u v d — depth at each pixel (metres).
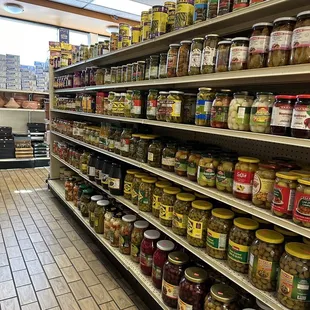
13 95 6.24
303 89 1.56
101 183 2.75
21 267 2.45
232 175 1.47
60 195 3.85
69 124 3.86
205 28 1.56
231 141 2.00
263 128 1.22
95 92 3.36
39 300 2.06
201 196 1.78
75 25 6.20
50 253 2.71
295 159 1.61
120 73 2.44
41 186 4.86
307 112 1.03
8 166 5.95
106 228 2.57
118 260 2.29
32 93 6.23
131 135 2.34
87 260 2.62
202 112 1.55
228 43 1.38
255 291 1.27
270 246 1.26
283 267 1.17
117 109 2.45
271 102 1.22
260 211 1.24
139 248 2.16
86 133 3.22
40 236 3.04
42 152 6.25
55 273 2.39
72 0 5.05
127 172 2.37
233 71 1.31
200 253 1.58
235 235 1.41
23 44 6.31
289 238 1.30
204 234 1.61
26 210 3.75
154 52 2.39
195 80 1.53
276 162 1.36
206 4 1.52
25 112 6.72
